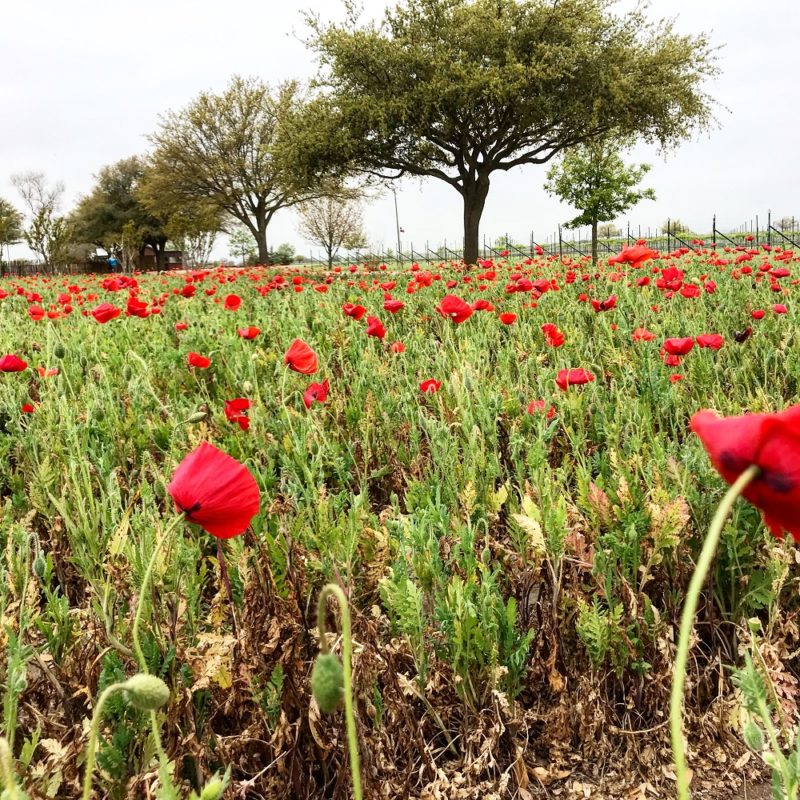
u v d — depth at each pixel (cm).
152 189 4803
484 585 204
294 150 2803
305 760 194
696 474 243
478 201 2886
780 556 220
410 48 2661
